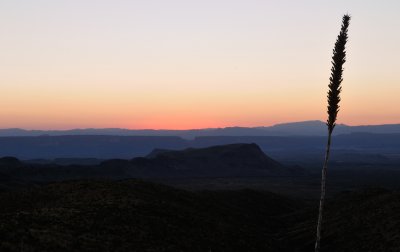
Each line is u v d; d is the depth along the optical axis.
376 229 49.47
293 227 71.12
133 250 33.84
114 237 36.06
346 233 53.78
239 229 58.03
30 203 55.00
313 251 52.81
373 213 56.50
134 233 39.00
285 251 54.66
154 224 44.41
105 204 49.12
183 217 51.97
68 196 56.94
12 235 28.52
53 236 31.41
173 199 67.06
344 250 48.69
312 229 62.00
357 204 68.00
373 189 76.88
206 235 46.97
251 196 99.62
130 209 48.44
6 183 138.38
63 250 29.09
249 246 49.25
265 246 52.53
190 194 76.69
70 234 33.50
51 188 64.31
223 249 43.75
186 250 38.69
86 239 33.31
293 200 115.19
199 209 66.00
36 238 29.62
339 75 23.92
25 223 33.62
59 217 38.94
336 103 24.16
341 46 23.78
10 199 58.34
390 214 52.56
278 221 81.50
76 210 43.91
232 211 76.50
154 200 58.62
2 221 32.28
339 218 62.53
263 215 86.31
